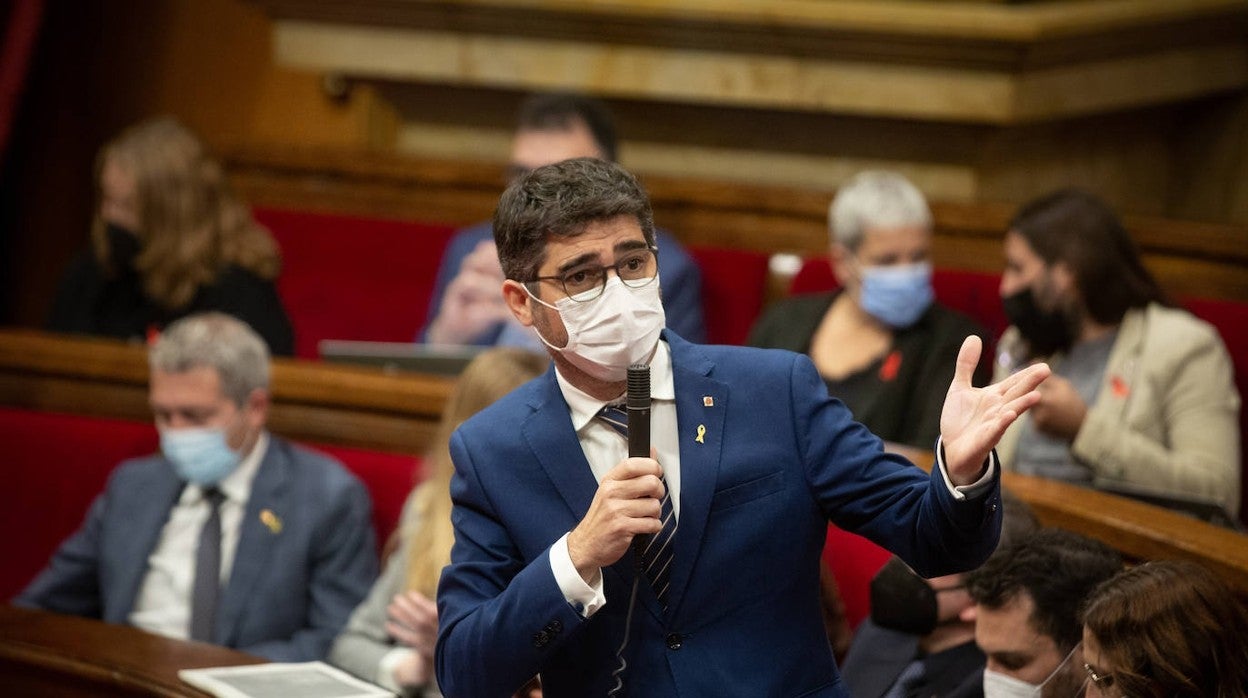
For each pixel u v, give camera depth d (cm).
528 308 680
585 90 1941
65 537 1419
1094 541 817
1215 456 1264
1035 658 805
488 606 659
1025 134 1856
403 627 1109
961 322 1425
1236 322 1530
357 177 2056
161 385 1234
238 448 1251
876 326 1430
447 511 1096
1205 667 700
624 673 675
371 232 1962
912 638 921
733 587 673
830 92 1828
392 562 1182
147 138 1633
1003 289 1333
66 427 1430
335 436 1392
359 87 2152
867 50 1789
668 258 1514
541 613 637
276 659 1194
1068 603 796
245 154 2102
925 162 1892
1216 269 1695
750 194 1877
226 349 1235
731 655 671
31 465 1429
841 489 675
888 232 1397
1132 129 1950
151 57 2319
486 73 1981
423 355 1485
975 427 618
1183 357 1290
